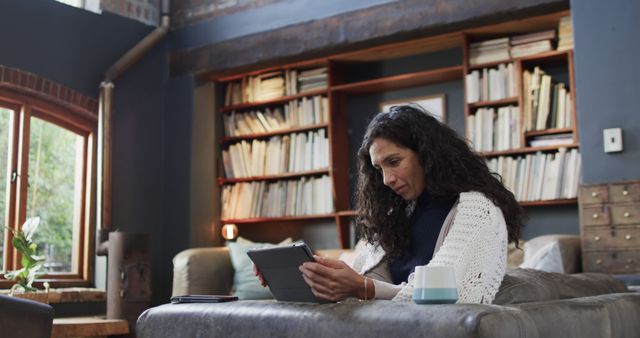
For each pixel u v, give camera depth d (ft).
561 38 17.02
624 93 14.49
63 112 19.24
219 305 5.76
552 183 16.74
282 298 6.12
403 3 17.92
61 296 17.25
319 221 20.47
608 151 14.42
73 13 19.57
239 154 20.95
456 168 6.60
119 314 14.83
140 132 20.72
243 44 20.13
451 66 19.07
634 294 6.68
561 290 6.42
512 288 6.09
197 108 20.89
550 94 17.17
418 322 4.58
